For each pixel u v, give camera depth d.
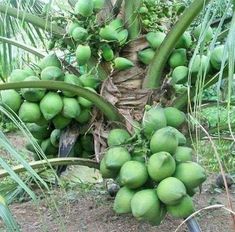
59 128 3.16
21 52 3.87
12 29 3.87
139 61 3.24
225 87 3.38
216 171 5.04
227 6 2.05
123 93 3.18
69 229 3.80
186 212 2.60
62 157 3.16
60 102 2.96
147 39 3.19
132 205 2.60
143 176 2.61
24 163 1.89
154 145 2.65
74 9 3.09
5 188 3.33
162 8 3.25
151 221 2.64
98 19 3.17
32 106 2.95
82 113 3.11
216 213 4.08
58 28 3.22
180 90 3.19
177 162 2.67
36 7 3.89
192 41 3.13
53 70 3.03
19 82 2.65
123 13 3.26
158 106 2.82
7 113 2.04
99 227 3.83
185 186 2.63
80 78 3.20
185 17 2.72
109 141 2.97
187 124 3.12
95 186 4.87
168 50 2.94
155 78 3.10
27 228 3.88
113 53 3.20
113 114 3.06
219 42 3.19
